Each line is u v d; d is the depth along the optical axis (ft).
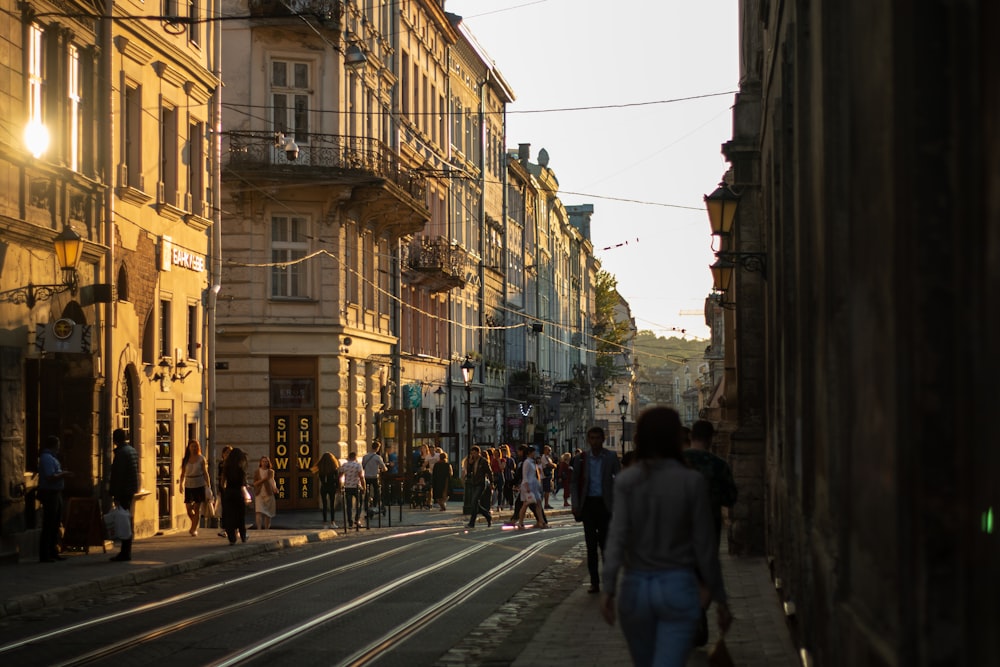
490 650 37.88
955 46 11.23
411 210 143.95
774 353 49.60
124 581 58.54
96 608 49.88
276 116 126.41
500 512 140.15
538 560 70.64
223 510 80.74
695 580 21.74
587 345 385.91
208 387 105.60
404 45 159.94
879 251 15.26
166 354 96.43
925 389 12.10
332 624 43.80
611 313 418.72
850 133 18.89
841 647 19.10
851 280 18.78
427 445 146.00
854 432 18.31
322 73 127.24
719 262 70.85
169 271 95.96
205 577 62.59
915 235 12.12
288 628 42.60
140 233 89.66
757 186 67.15
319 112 127.13
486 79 216.54
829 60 21.85
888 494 14.55
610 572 21.84
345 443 129.29
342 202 127.75
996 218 9.95
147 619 45.55
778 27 39.04
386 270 148.05
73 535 68.18
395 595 52.90
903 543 13.10
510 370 236.63
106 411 81.82
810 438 27.58
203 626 43.32
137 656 36.83
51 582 55.26
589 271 394.32
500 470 144.15
